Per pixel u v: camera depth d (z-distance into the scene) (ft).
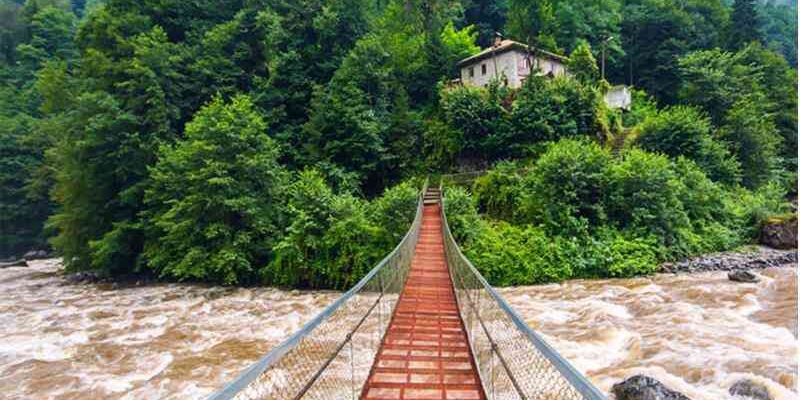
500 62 116.67
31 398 26.43
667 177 66.13
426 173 95.61
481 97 98.17
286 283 64.90
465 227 63.82
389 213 65.72
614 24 148.56
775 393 19.66
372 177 96.02
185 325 43.16
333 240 62.34
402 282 32.91
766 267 58.03
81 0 271.28
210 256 66.23
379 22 143.33
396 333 22.41
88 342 37.76
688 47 139.64
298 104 102.01
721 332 29.53
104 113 76.95
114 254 75.51
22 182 129.08
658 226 63.98
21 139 130.21
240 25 107.34
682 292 42.70
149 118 79.25
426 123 102.12
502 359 11.26
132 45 86.43
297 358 10.11
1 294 65.10
